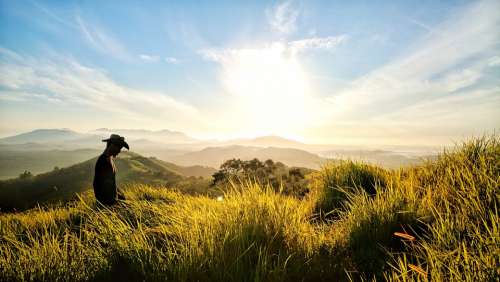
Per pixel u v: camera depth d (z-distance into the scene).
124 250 2.87
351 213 3.64
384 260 2.53
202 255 2.49
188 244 2.79
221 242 2.67
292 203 4.47
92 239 3.35
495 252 1.90
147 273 2.42
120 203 5.52
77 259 2.67
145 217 4.43
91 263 2.66
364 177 5.49
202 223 3.30
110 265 2.64
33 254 2.73
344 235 3.22
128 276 2.48
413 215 3.10
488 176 3.20
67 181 163.50
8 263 2.62
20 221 5.53
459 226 2.51
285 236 3.01
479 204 2.81
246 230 2.88
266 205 3.53
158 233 3.41
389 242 2.85
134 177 159.38
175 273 2.28
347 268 2.52
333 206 4.84
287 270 2.37
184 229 3.23
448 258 2.08
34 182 164.25
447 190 3.59
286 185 6.57
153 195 7.11
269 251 2.62
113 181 5.54
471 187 3.27
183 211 4.11
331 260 2.63
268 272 2.25
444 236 2.48
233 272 2.26
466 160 4.23
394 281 2.04
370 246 2.88
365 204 3.64
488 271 1.80
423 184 4.45
